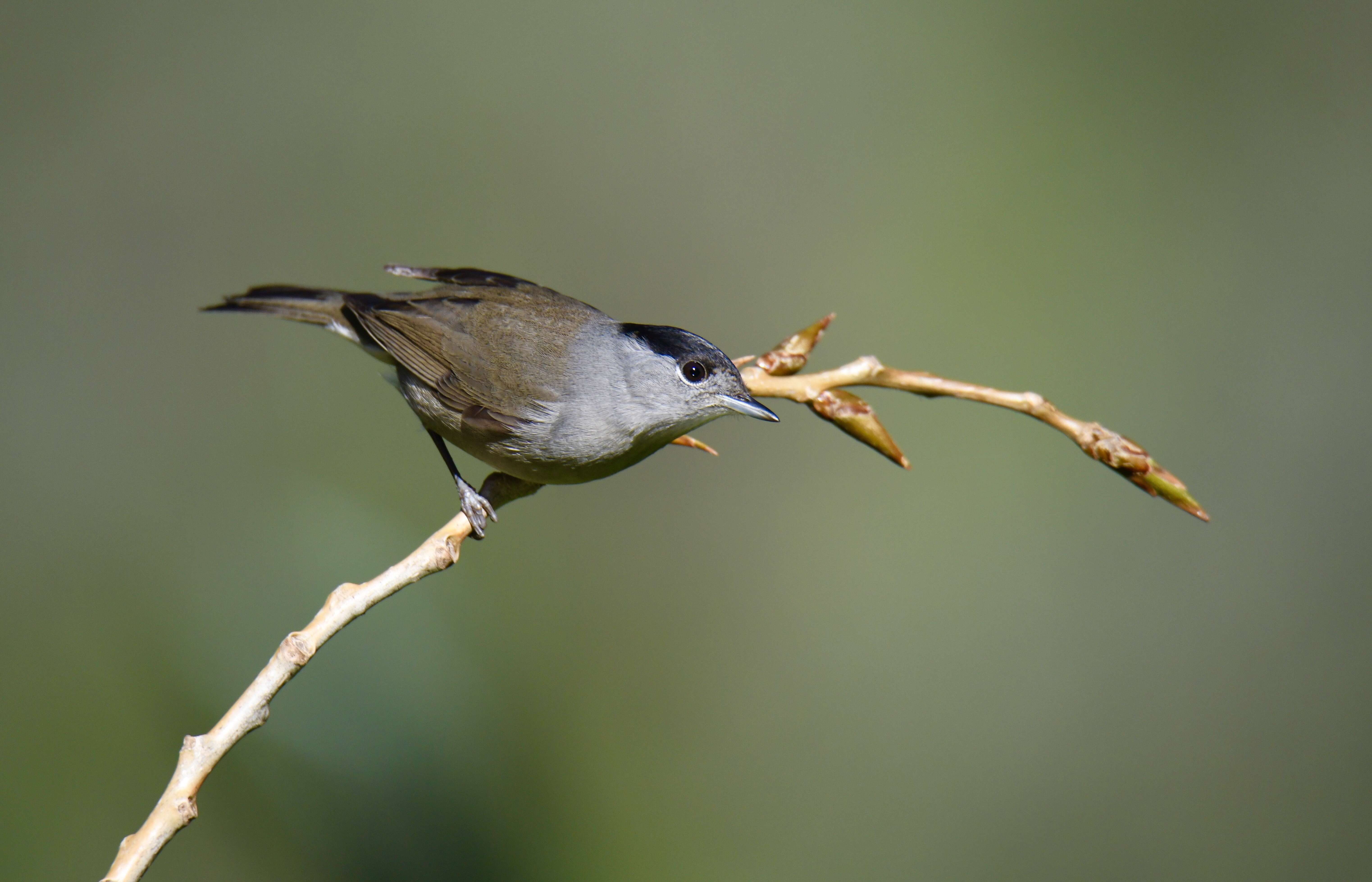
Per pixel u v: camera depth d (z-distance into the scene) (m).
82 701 9.66
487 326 7.46
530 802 9.20
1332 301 13.49
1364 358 13.20
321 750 8.50
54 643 10.16
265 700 4.53
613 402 7.15
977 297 13.80
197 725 9.45
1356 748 11.44
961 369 13.58
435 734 8.82
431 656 9.17
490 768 8.99
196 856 8.34
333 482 11.99
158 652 9.82
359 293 8.11
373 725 8.70
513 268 14.12
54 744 9.45
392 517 10.78
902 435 13.20
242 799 8.39
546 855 9.07
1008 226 14.09
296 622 9.57
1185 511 5.86
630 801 10.37
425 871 8.28
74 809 9.15
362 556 10.05
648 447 7.39
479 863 8.49
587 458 7.24
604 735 10.77
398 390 8.30
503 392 7.18
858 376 6.36
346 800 8.39
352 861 8.27
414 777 8.58
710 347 7.12
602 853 9.66
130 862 4.16
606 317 7.65
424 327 7.53
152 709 9.62
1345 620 12.16
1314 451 12.95
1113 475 12.75
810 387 6.37
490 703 9.27
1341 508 12.61
